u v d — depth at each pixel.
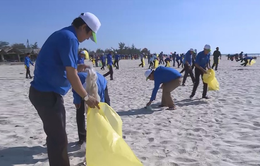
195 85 8.03
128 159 2.51
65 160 2.72
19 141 4.24
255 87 9.98
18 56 59.94
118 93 9.71
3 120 5.55
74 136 4.53
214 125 5.06
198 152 3.70
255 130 4.64
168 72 6.40
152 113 6.25
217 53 19.89
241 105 6.80
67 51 2.43
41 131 4.80
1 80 15.09
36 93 2.60
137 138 4.40
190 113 6.14
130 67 29.30
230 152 3.67
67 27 2.67
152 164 3.31
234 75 15.43
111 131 2.65
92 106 2.64
